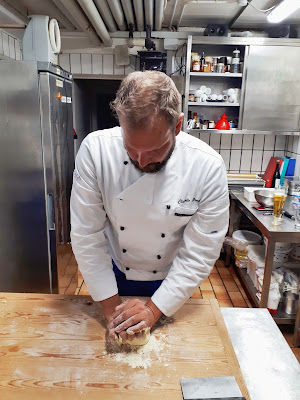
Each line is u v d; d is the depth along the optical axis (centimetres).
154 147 80
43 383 86
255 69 303
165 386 86
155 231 116
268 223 221
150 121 75
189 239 113
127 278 135
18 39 339
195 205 109
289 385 93
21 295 122
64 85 241
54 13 289
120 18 288
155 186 106
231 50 326
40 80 207
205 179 106
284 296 232
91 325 107
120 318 101
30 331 104
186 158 106
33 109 210
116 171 105
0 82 207
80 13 250
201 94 314
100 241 116
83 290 281
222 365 93
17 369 90
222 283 299
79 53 352
